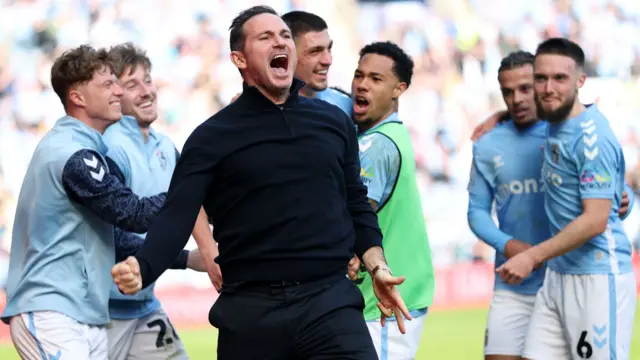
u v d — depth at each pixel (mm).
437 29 64188
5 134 51625
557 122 19125
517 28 65562
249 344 13398
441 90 62125
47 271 15617
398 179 17781
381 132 17812
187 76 56875
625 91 65250
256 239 13344
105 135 17719
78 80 15922
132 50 18594
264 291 13352
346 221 13781
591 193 18547
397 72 18156
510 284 21016
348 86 61500
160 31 57500
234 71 57781
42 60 54469
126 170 17688
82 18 56312
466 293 51625
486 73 63625
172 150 19125
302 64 18406
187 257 18906
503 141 21500
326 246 13398
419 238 18297
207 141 13281
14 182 50438
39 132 52531
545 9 66562
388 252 17984
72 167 15383
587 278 19016
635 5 67875
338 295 13438
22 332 15555
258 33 13477
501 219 21688
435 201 56562
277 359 13445
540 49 18984
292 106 13664
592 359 19031
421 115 60344
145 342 17953
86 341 15742
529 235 21281
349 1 63594
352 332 13336
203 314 45594
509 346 21375
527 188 21219
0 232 48438
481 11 65438
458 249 54938
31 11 55375
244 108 13500
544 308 19859
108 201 15438
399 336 18094
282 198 13305
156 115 18641
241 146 13273
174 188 13289
